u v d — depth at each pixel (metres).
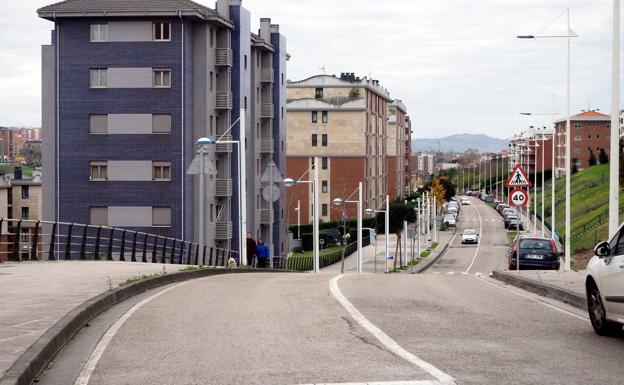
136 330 11.17
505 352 9.50
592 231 61.97
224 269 28.84
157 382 7.89
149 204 59.34
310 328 11.23
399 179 162.75
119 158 59.50
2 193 98.31
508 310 14.02
